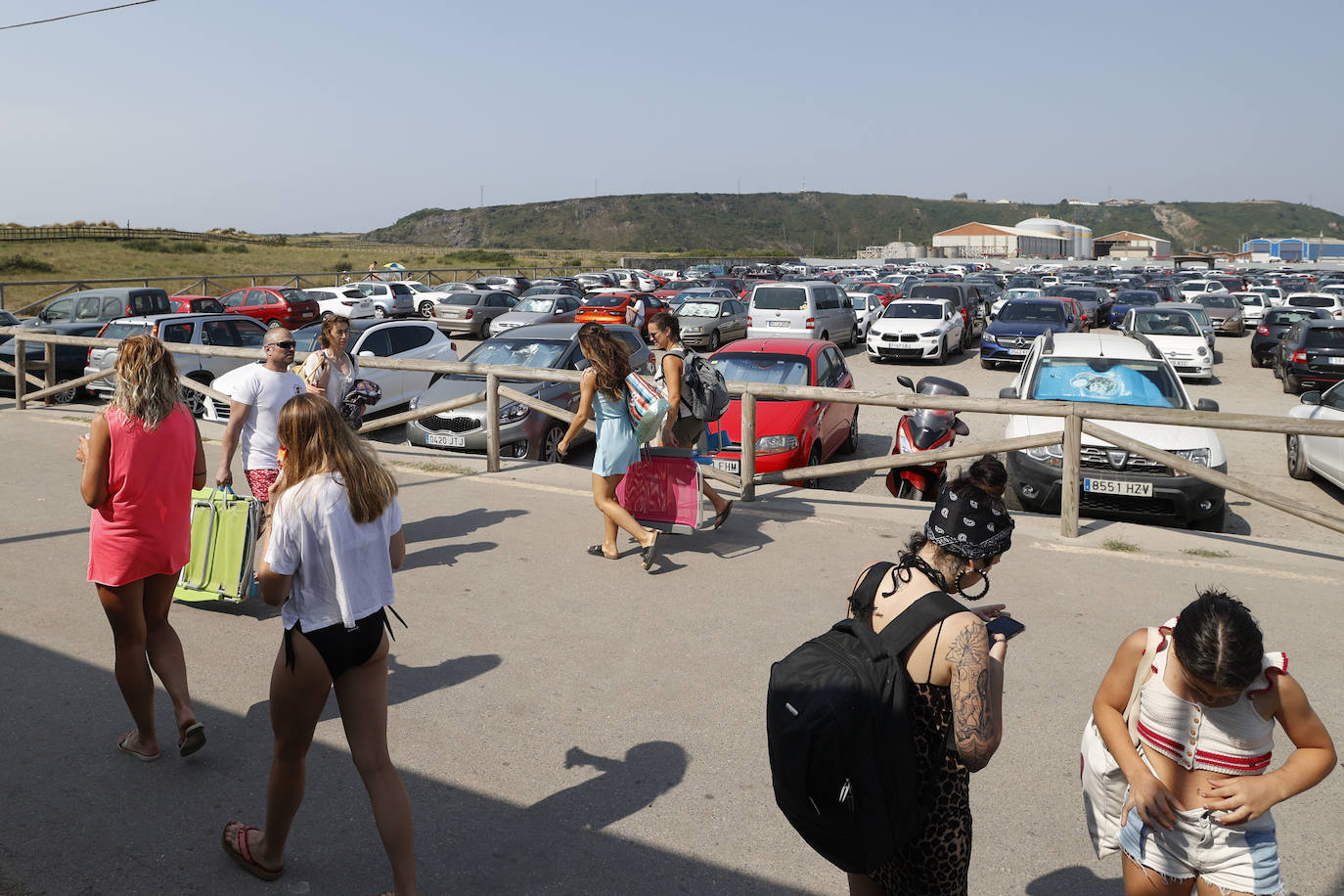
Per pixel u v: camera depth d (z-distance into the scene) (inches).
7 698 177.9
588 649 203.2
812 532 287.7
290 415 115.3
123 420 142.6
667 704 178.7
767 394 313.7
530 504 321.4
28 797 145.6
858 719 86.8
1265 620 216.5
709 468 329.7
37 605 225.0
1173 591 235.9
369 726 119.6
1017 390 402.3
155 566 148.3
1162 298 1470.2
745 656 199.2
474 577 247.3
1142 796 93.6
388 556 121.3
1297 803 147.6
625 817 143.6
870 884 103.0
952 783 93.5
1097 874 130.7
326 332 243.0
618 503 259.4
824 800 88.0
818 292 1023.0
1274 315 941.2
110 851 133.0
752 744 164.6
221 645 205.0
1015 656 198.1
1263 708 91.2
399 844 118.6
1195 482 316.8
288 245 3927.2
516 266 3250.5
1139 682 96.7
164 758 158.1
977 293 1336.1
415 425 441.4
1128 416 265.3
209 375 553.6
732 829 141.0
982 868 132.3
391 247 5022.1
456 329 1200.2
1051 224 7367.1
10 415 494.9
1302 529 353.4
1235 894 91.9
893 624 91.6
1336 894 125.7
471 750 162.2
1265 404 713.6
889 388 774.5
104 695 179.9
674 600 231.3
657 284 2229.3
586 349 246.5
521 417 424.8
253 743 163.8
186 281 2149.4
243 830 130.6
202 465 159.2
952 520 92.9
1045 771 156.0
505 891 126.5
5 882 125.3
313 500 113.1
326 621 115.7
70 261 2341.3
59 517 300.7
